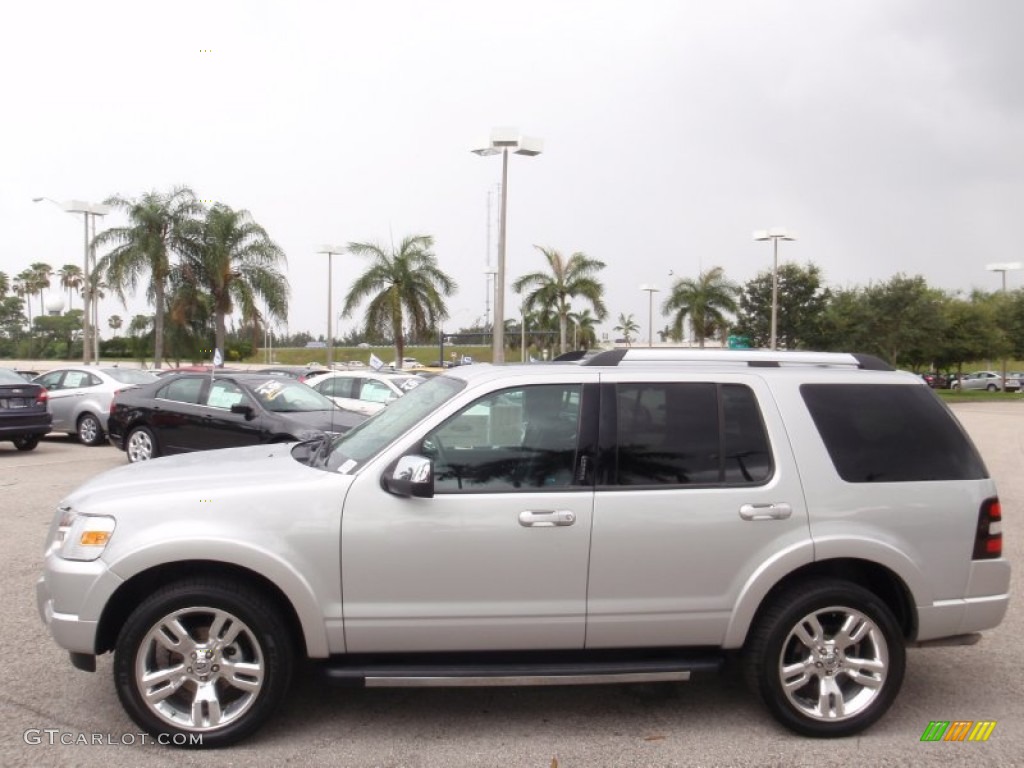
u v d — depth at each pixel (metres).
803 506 4.09
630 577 3.99
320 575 3.87
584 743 4.01
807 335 40.94
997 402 42.66
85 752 3.83
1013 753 3.98
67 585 3.82
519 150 18.95
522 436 4.10
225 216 30.41
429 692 4.59
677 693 4.65
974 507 4.24
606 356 4.38
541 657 4.09
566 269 33.56
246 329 31.12
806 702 4.13
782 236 29.28
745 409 4.22
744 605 4.03
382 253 29.11
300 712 4.31
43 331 72.75
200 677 3.89
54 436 18.27
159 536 3.80
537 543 3.94
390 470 3.97
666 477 4.08
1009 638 5.63
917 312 39.91
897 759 3.90
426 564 3.90
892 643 4.11
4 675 4.69
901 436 4.28
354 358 80.19
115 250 29.94
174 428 11.71
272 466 4.35
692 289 39.25
